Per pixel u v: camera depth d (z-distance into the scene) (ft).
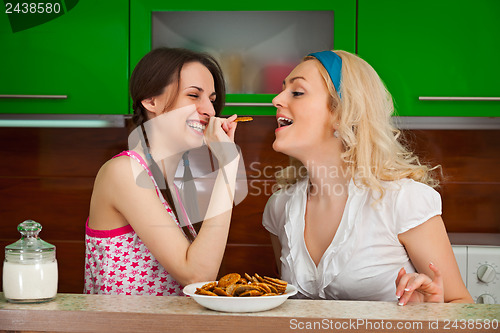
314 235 4.27
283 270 4.42
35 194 8.66
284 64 7.12
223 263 8.31
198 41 7.14
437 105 7.10
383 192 4.03
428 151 8.46
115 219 4.05
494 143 8.40
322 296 4.11
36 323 2.75
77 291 8.50
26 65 7.18
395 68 7.07
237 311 2.73
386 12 7.04
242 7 7.04
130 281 4.07
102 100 7.18
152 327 2.69
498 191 8.41
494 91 7.06
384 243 4.01
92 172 8.68
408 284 3.09
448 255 3.94
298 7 7.02
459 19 7.04
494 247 7.21
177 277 3.83
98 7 7.14
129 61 7.16
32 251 2.96
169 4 7.08
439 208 4.00
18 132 8.70
